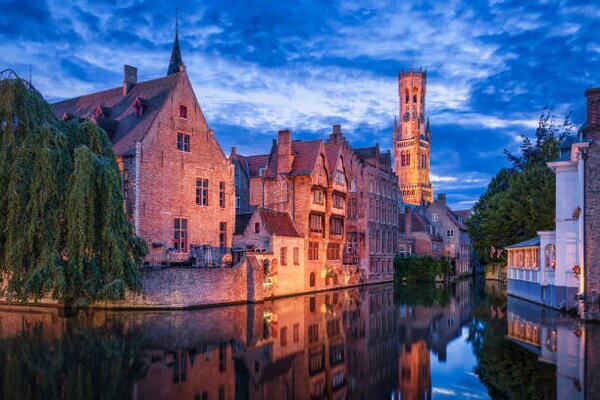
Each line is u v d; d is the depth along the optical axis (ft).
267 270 140.87
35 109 96.02
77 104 163.63
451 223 291.38
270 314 103.04
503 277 234.99
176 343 69.51
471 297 147.64
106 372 54.13
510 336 78.02
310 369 58.54
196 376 53.52
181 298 109.50
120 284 94.27
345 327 88.22
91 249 94.48
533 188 168.14
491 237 177.27
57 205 93.86
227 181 150.51
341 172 185.37
